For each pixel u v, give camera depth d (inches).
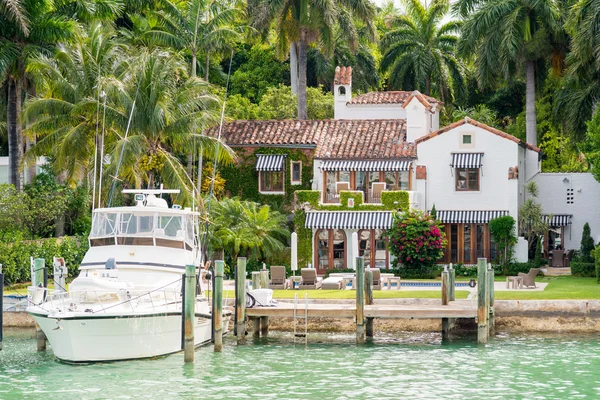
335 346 1499.8
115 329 1286.9
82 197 2315.5
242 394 1144.8
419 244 2258.9
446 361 1357.0
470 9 2667.3
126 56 2182.6
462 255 2381.9
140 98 2033.7
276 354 1418.6
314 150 2485.2
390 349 1469.0
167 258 1451.8
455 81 3228.3
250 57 3518.7
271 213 2367.1
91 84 2052.2
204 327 1470.2
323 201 2449.6
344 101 2822.3
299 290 1879.9
